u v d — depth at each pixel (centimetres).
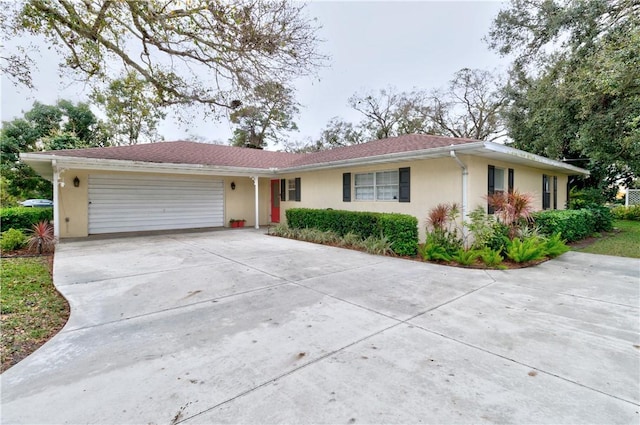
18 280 524
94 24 612
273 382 237
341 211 930
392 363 264
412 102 2522
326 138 2966
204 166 1123
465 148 684
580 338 310
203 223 1357
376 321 353
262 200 1530
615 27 927
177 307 402
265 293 458
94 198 1103
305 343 301
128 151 1134
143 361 269
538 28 1188
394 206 937
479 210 714
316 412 203
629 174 1702
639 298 430
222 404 211
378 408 207
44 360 272
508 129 1644
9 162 1728
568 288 478
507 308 393
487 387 230
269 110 805
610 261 670
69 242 937
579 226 933
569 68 1052
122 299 431
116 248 836
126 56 693
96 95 920
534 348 289
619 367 257
